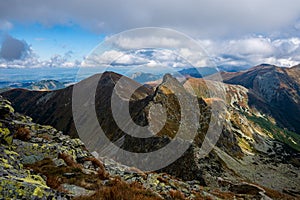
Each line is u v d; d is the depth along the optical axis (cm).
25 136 1844
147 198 1333
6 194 866
